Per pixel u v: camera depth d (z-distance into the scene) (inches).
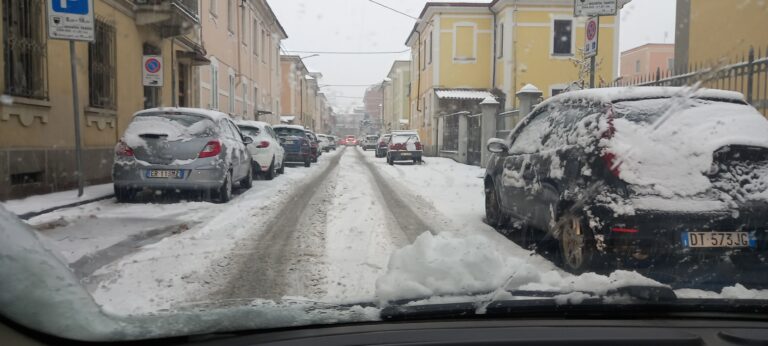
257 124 537.6
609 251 152.6
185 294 151.2
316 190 434.6
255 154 510.6
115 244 220.5
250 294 152.6
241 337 93.7
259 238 236.8
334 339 92.7
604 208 155.0
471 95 1091.3
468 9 1104.2
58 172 363.9
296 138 733.9
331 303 110.0
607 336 94.6
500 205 249.8
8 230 87.7
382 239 236.1
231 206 336.2
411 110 1507.1
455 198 387.9
